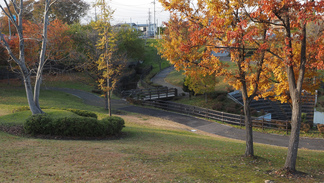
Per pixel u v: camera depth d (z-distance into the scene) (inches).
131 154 400.2
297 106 337.4
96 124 534.0
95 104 1208.8
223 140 652.7
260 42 394.0
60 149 396.2
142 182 276.4
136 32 2262.6
